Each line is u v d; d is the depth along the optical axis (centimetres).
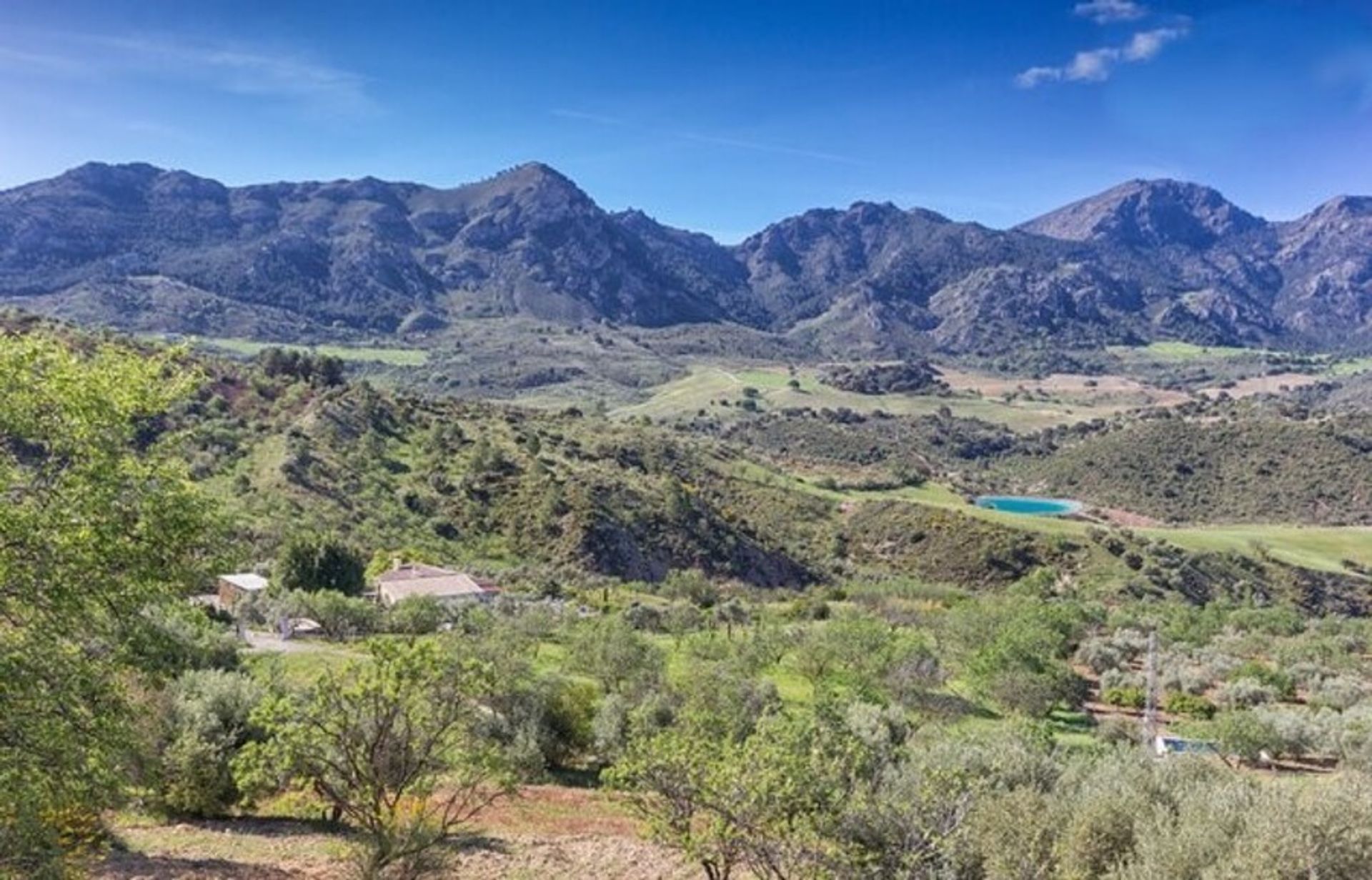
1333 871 1107
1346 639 6419
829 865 1226
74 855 1274
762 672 4612
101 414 988
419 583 6431
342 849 1555
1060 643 5509
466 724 1305
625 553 8838
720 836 1259
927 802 1296
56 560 950
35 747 955
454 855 1519
